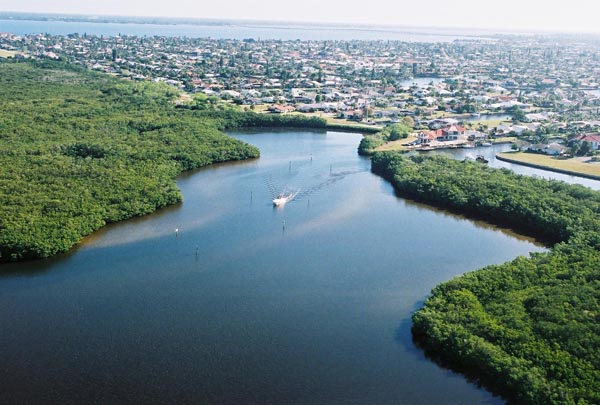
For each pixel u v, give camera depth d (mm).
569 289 124750
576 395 95000
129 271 144625
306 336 119000
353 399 101562
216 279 142000
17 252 146750
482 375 107750
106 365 108250
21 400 98938
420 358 112875
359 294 136750
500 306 121000
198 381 104562
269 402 100125
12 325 119812
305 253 158375
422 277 146250
